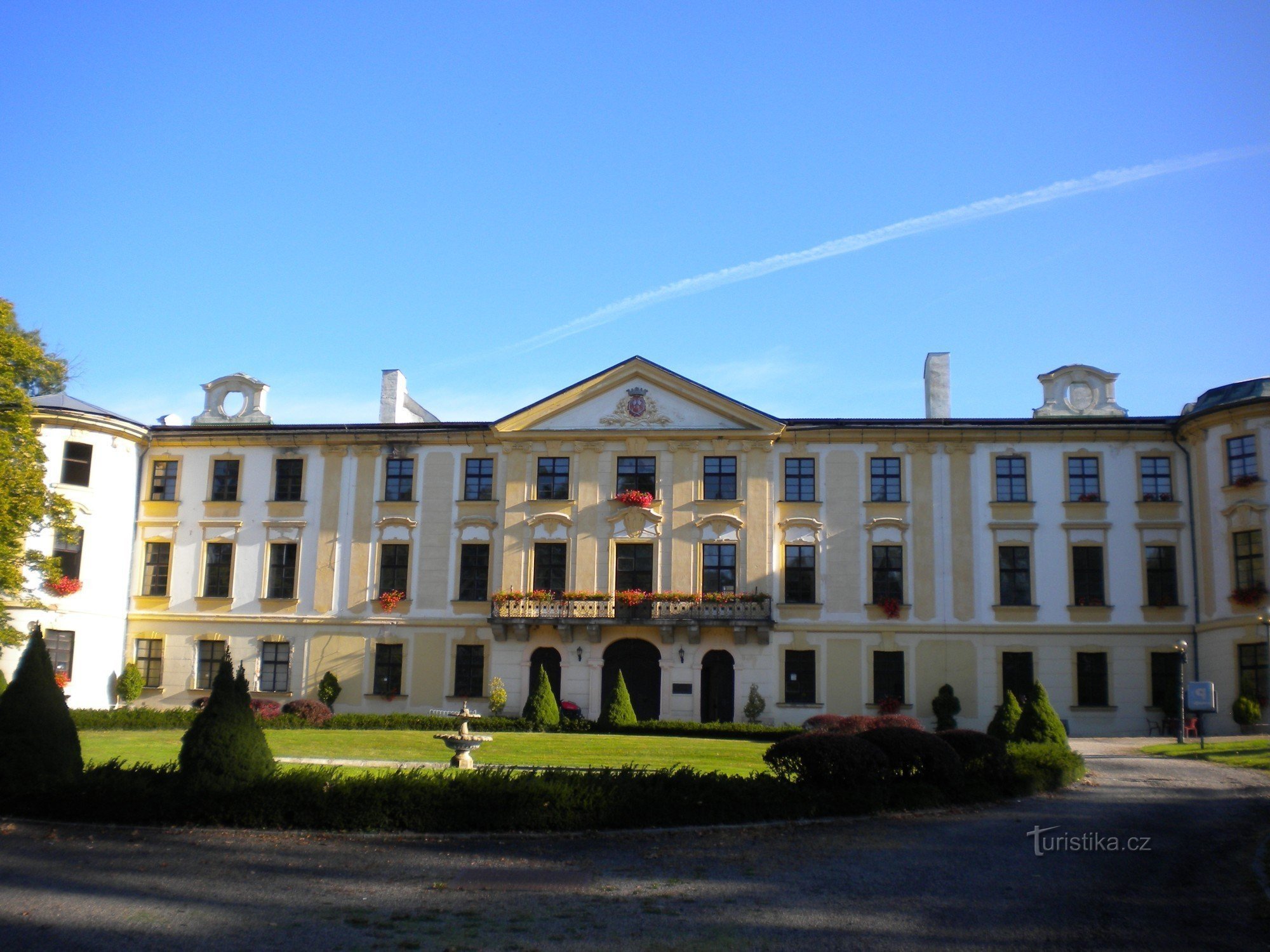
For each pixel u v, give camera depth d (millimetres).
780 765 19984
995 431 43031
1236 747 31516
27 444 35375
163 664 44938
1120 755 31062
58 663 42469
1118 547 42156
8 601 37688
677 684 42375
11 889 14078
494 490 45125
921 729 21375
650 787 18406
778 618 42688
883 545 42969
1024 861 15828
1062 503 42594
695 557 43344
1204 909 13273
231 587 45312
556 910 13242
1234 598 38938
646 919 12867
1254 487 39094
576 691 42719
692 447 44125
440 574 44656
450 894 13977
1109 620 41719
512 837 17266
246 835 17328
